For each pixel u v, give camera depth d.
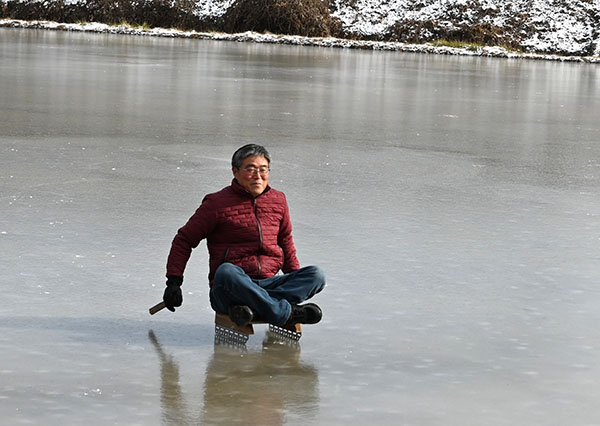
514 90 32.59
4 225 10.31
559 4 60.06
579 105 27.94
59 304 7.83
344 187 13.31
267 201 7.46
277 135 18.52
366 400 6.10
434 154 16.83
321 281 7.23
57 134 17.39
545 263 9.66
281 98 25.89
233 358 6.79
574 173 15.29
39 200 11.65
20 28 59.22
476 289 8.68
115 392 6.10
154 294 8.21
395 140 18.47
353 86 30.91
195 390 6.18
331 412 5.91
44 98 23.34
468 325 7.67
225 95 25.98
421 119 22.41
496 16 59.03
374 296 8.35
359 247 9.98
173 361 6.68
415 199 12.65
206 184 13.22
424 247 10.09
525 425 5.79
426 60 48.28
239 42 56.06
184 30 60.44
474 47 55.69
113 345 6.96
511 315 7.97
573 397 6.25
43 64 33.50
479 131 20.55
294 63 40.72
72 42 48.16
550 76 41.03
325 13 59.84
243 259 7.37
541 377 6.59
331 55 48.38
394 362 6.80
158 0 61.34
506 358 6.95
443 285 8.77
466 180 14.27
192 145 16.72
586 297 8.56
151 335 7.20
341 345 7.12
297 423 5.72
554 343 7.31
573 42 57.34
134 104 22.83
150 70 33.22
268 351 6.96
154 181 13.25
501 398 6.20
